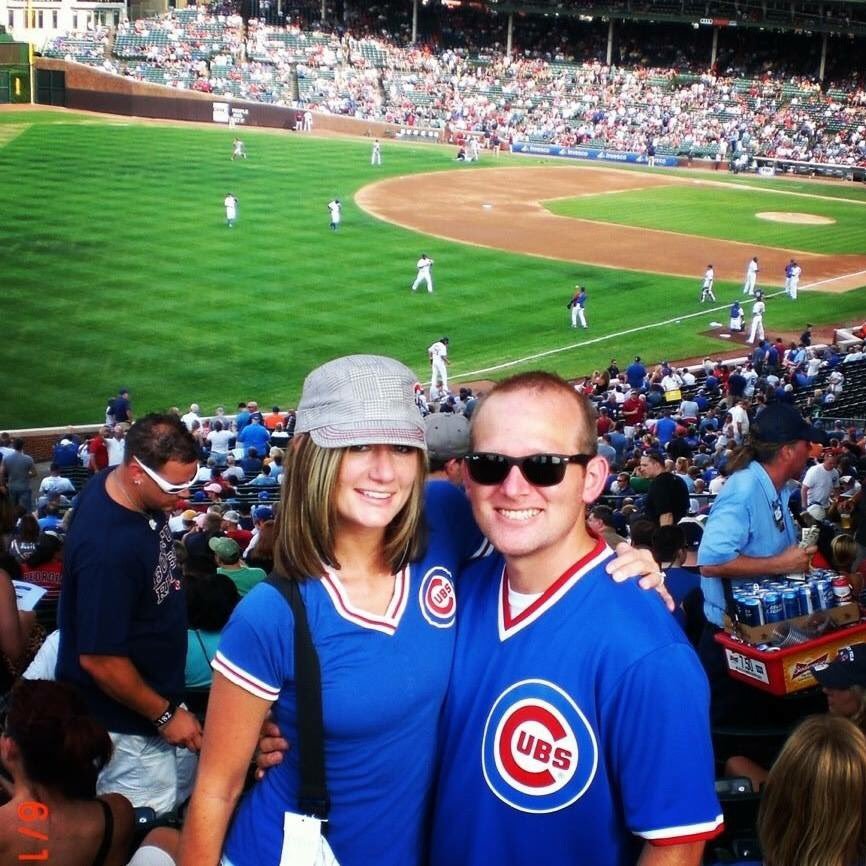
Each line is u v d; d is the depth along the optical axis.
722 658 7.02
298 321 40.75
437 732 4.11
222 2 106.25
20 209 54.72
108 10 112.19
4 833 4.99
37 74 90.94
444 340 34.62
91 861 5.16
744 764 6.50
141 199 58.78
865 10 91.44
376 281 46.72
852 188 80.06
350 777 3.97
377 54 101.56
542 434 3.80
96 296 42.03
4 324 38.47
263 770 4.08
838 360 37.75
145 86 90.50
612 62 103.12
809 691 6.89
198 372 35.38
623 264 52.62
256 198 61.31
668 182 78.81
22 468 24.20
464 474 4.17
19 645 7.18
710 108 92.94
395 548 3.96
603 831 3.84
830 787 4.35
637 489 20.56
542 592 3.94
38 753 5.00
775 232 61.94
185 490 6.31
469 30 107.56
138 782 6.54
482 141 91.25
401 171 75.38
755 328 42.47
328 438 3.79
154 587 6.27
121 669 6.11
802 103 92.25
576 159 89.06
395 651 3.94
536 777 3.84
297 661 3.85
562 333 41.97
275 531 3.99
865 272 53.56
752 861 5.27
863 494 11.56
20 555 13.62
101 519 6.13
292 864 3.90
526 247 54.81
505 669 3.93
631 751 3.71
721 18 93.06
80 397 32.75
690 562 10.57
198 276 45.47
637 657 3.70
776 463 6.87
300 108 93.12
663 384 34.53
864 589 8.08
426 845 4.22
